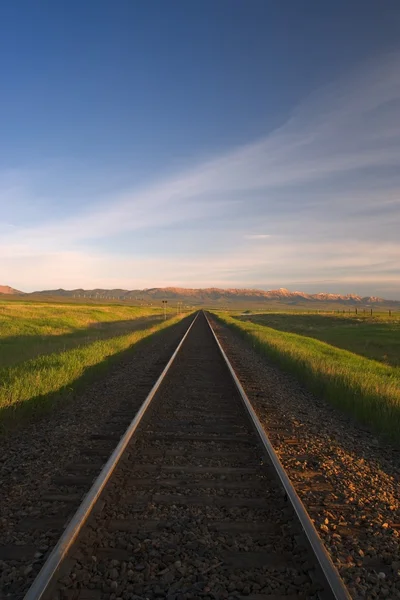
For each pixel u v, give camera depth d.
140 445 6.82
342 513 4.75
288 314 105.44
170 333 34.47
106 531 4.11
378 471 6.19
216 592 3.27
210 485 5.30
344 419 9.39
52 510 4.62
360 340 36.53
